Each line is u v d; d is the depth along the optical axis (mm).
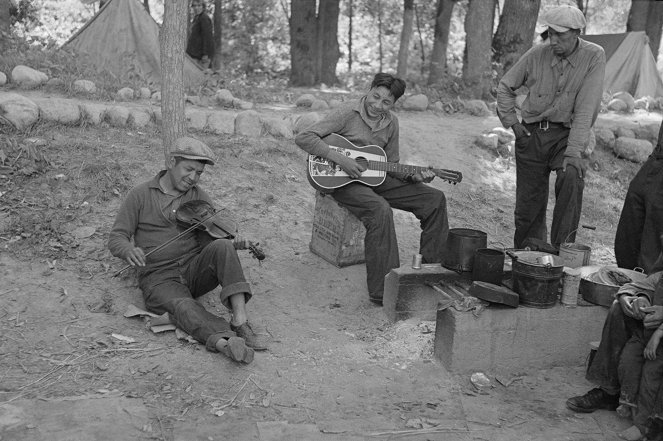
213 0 17578
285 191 6730
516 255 4711
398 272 4934
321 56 16531
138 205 4613
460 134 8836
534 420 3998
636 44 13422
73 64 9102
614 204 8297
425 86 11977
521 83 5785
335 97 10344
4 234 5227
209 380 4020
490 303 4410
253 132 7574
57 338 4316
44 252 5125
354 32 24547
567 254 4965
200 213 4629
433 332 4762
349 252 5691
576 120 5465
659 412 3717
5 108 6363
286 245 5977
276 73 20281
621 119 10633
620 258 5508
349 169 5320
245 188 6586
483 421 3936
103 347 4258
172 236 4664
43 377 3910
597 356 4082
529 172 5816
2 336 4273
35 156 5977
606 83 13414
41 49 10281
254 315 4922
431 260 5543
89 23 10633
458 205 7457
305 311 5102
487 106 10539
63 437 3393
